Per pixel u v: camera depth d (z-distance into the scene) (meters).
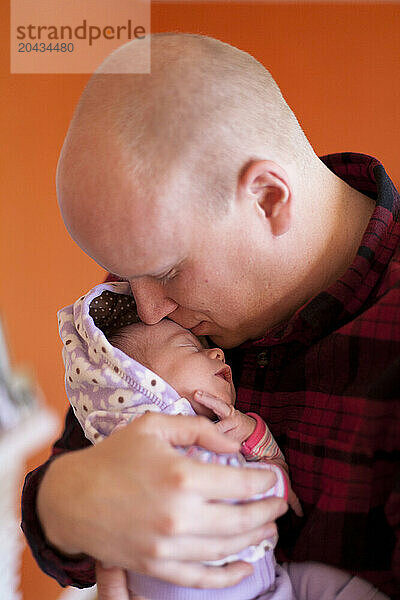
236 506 0.81
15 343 2.59
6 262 2.57
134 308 1.26
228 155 0.96
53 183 2.79
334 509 0.92
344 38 2.88
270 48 3.02
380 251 1.05
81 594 2.66
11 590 2.22
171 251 0.98
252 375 1.15
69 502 0.82
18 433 2.44
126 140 0.93
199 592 0.94
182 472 0.76
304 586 0.96
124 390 1.08
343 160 1.23
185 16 3.19
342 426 0.95
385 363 0.92
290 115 1.07
